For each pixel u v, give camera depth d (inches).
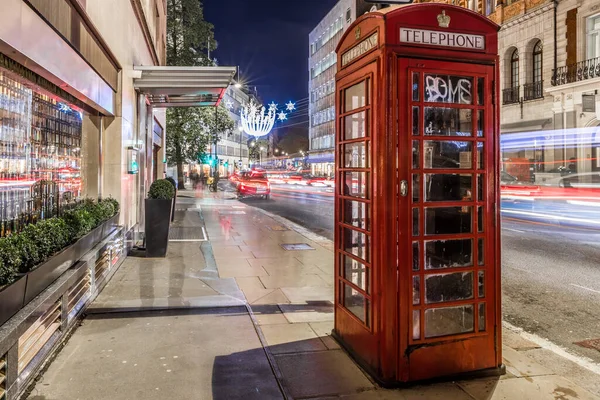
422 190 135.8
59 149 253.4
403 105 131.3
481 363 142.9
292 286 255.0
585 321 211.3
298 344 166.6
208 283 255.8
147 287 243.8
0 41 147.3
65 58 212.4
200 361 149.8
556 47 1008.2
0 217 184.7
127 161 365.7
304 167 3631.9
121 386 131.9
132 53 399.9
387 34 130.5
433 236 137.0
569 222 557.0
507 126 1142.3
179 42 1165.7
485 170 142.2
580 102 946.1
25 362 130.0
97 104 278.2
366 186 145.5
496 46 141.1
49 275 154.6
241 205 827.4
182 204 838.5
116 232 280.2
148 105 533.6
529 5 1069.1
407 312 134.3
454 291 143.1
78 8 227.0
